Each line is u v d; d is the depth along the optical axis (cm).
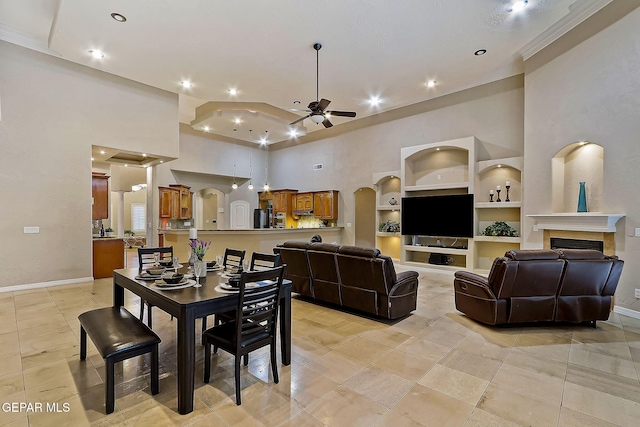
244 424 188
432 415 198
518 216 624
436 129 727
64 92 527
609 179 402
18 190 489
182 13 381
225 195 1113
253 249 727
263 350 295
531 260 327
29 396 215
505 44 459
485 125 653
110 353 196
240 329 210
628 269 382
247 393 221
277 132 937
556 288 337
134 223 1393
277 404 209
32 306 415
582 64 436
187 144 957
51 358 271
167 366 261
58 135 522
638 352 288
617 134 392
